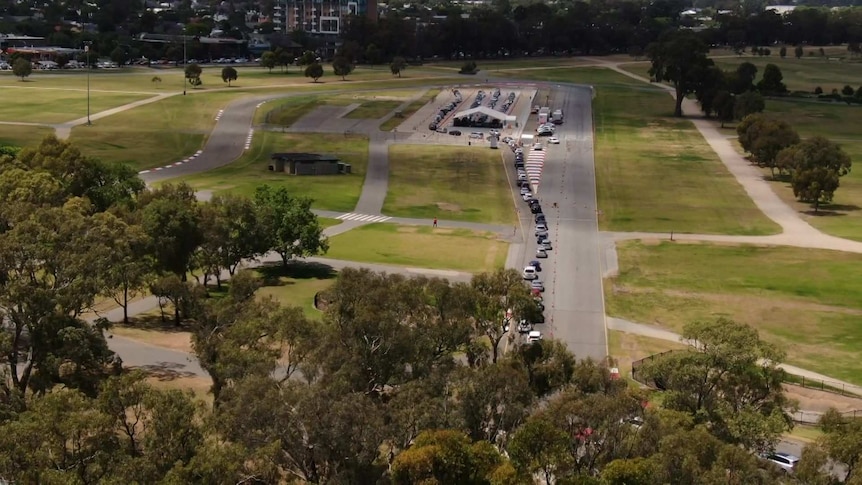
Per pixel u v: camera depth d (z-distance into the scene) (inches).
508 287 5876.0
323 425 3767.2
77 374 4963.1
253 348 4726.9
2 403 4200.3
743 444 4446.4
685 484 3521.2
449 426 4037.9
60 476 3348.9
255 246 7716.5
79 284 5083.7
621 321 7150.6
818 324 7165.4
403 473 3644.2
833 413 4271.7
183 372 5585.6
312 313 6752.0
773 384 4879.4
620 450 3848.4
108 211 7421.3
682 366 4803.2
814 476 3754.9
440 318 5403.5
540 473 4084.6
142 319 6737.2
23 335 5570.9
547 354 5068.9
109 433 3708.2
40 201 7347.4
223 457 3521.2
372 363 4741.6
